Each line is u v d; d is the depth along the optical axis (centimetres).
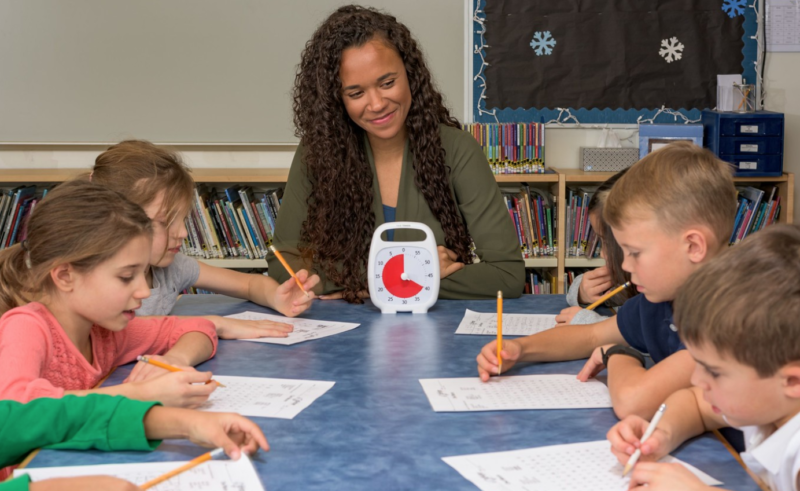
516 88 322
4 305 118
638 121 324
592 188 316
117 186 144
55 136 315
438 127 188
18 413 94
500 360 120
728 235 109
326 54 177
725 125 301
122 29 310
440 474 86
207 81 315
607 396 112
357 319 161
